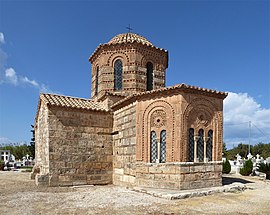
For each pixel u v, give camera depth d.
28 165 49.62
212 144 15.34
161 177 14.16
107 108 18.61
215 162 15.13
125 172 16.50
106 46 20.14
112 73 20.08
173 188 13.63
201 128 14.88
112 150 18.47
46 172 16.45
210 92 15.10
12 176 22.47
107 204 10.78
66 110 16.97
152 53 20.61
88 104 19.05
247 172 26.72
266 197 12.75
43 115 18.41
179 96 14.21
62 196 12.70
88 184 17.12
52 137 16.30
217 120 15.55
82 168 17.08
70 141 16.86
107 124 18.47
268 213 9.53
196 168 14.20
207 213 9.41
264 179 22.80
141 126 15.31
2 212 9.53
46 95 18.20
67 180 16.44
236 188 14.88
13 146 83.25
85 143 17.41
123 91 19.70
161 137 14.73
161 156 14.60
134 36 22.14
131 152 15.95
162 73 21.11
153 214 9.19
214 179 14.93
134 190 14.20
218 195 13.08
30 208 10.14
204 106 15.09
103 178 17.81
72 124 17.08
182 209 9.95
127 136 16.55
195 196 12.55
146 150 14.96
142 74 20.00
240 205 10.81
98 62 21.28
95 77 21.77
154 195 12.58
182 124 14.03
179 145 13.81
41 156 19.00
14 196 12.73
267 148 85.44
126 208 10.06
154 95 15.05
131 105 16.31
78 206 10.45
